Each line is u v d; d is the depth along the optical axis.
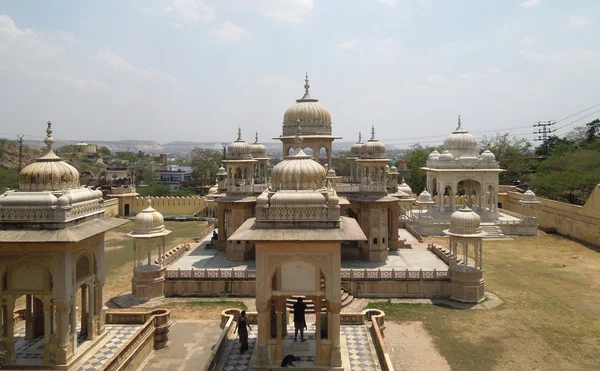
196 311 25.45
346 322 22.53
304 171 18.64
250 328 21.27
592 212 44.16
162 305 26.50
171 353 19.88
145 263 36.09
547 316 24.59
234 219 34.03
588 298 27.55
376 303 26.89
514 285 30.30
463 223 27.98
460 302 26.92
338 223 17.17
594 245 43.50
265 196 17.50
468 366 18.92
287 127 37.66
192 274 28.14
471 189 57.12
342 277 28.14
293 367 16.98
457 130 56.25
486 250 41.53
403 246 38.22
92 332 18.91
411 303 26.91
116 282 31.09
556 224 50.75
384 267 31.56
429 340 21.53
